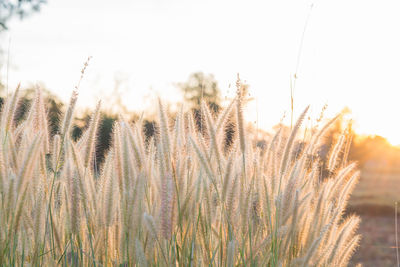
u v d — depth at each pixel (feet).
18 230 5.63
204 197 5.91
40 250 5.98
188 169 5.90
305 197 6.03
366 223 24.40
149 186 6.01
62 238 6.26
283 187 6.38
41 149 6.28
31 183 6.17
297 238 6.23
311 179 6.91
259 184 6.14
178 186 5.65
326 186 6.61
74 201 5.71
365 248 19.02
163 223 5.29
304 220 6.26
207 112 6.13
